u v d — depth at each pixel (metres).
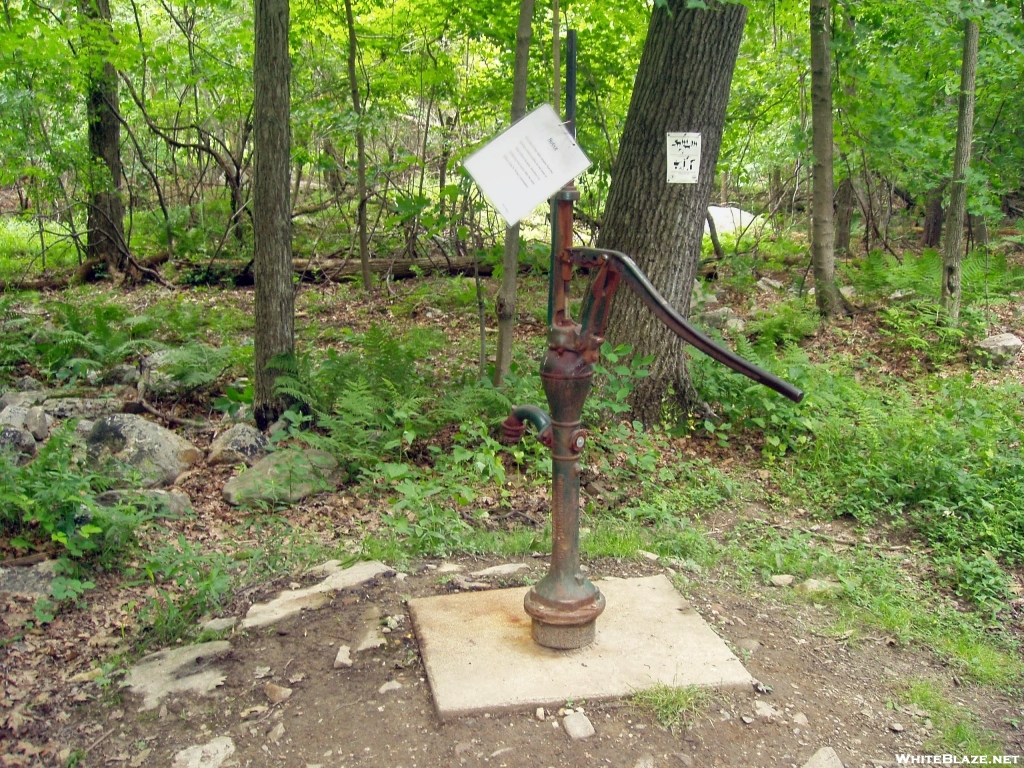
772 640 3.53
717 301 10.78
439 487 4.73
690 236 6.04
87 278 12.88
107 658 3.36
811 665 3.37
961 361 8.00
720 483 5.38
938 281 9.31
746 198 19.78
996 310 9.77
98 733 2.93
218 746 2.83
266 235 5.98
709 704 3.00
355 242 13.80
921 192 13.62
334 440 5.51
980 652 3.55
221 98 15.05
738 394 6.41
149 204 16.06
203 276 12.66
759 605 3.87
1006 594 4.09
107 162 12.91
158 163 16.69
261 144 5.86
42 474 4.21
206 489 5.27
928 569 4.40
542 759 2.73
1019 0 9.54
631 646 3.28
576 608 3.17
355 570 3.94
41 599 3.66
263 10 5.68
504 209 2.90
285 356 6.04
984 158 11.08
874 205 16.23
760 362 6.75
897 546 4.68
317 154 12.21
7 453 4.88
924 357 8.14
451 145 11.63
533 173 2.91
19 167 12.34
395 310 10.42
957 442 5.51
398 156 13.85
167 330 9.22
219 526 4.73
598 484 5.22
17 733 2.92
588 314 2.96
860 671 3.38
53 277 12.90
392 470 4.64
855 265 11.64
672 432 6.06
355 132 11.20
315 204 15.80
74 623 3.62
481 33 11.00
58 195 12.62
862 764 2.80
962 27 9.29
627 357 6.06
